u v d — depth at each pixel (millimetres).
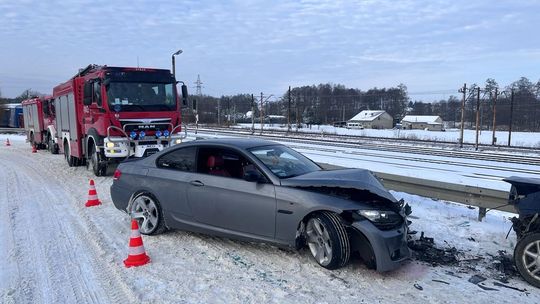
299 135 45031
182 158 5988
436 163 18562
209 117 102312
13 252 5586
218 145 5695
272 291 4305
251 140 6137
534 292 4266
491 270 4840
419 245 5562
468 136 60031
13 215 7621
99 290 4422
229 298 4168
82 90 13453
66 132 15188
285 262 5059
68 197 9266
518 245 4527
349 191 4953
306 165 5855
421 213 7328
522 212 4656
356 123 110062
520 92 89000
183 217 5844
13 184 11156
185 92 12711
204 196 5543
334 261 4664
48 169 14375
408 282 4500
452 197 7125
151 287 4457
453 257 5191
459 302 4051
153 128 11836
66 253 5547
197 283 4535
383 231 4523
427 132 77625
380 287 4375
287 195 4879
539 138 55188
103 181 11531
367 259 4699
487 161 20531
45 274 4859
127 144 11531
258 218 5094
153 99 11938
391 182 8102
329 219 4660
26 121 25328
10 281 4664
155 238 6102
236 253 5414
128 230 6609
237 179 5332
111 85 11328
